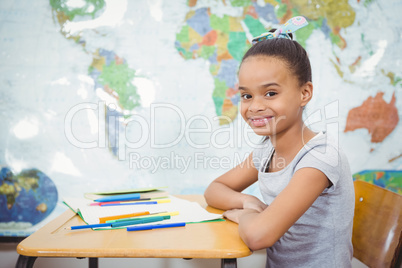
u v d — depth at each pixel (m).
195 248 0.63
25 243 0.65
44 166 1.83
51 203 1.84
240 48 1.82
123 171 1.85
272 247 0.92
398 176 1.82
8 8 1.81
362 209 0.95
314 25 1.80
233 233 0.72
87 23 1.82
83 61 1.82
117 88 1.83
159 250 0.62
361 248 0.92
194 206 0.93
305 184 0.74
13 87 1.82
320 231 0.84
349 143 1.82
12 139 1.82
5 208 1.83
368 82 1.81
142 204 0.96
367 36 1.80
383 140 1.82
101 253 0.61
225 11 1.81
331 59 1.81
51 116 1.83
